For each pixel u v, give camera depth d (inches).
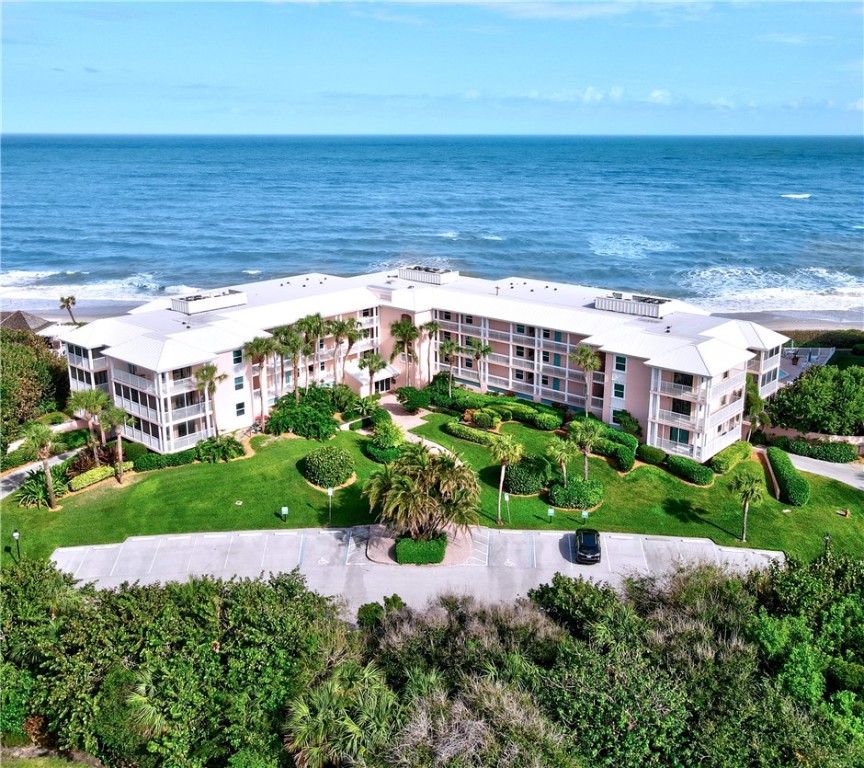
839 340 3683.6
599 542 1882.4
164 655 1248.8
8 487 2206.0
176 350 2266.2
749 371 2578.7
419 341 2891.2
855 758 1110.4
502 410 2625.5
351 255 6102.4
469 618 1446.9
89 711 1198.3
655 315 2630.4
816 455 2439.7
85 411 2274.9
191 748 1173.1
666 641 1315.2
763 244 6407.5
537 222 7642.7
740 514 2087.8
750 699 1165.7
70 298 3472.0
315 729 1103.6
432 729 1091.9
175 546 1907.0
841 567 1566.2
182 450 2293.3
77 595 1429.6
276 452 2333.9
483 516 2057.1
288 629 1279.5
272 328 2647.6
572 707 1138.7
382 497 1872.5
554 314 2689.5
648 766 1077.8
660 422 2321.6
